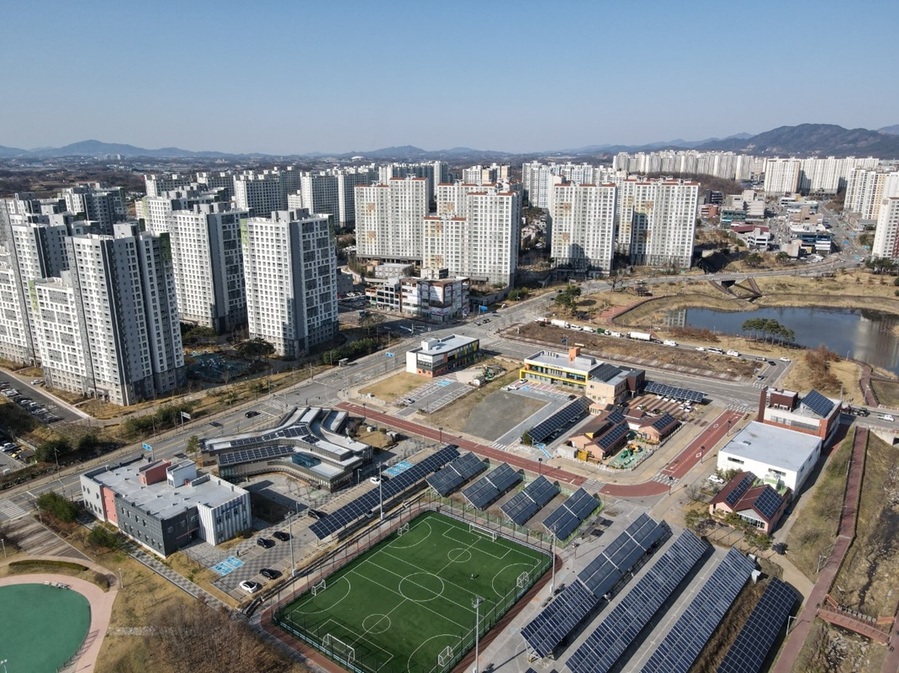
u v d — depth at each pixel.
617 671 123.12
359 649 128.75
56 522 172.88
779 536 167.25
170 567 154.50
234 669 122.00
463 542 165.25
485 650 129.00
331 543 164.38
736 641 126.12
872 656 128.00
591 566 146.50
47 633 132.25
